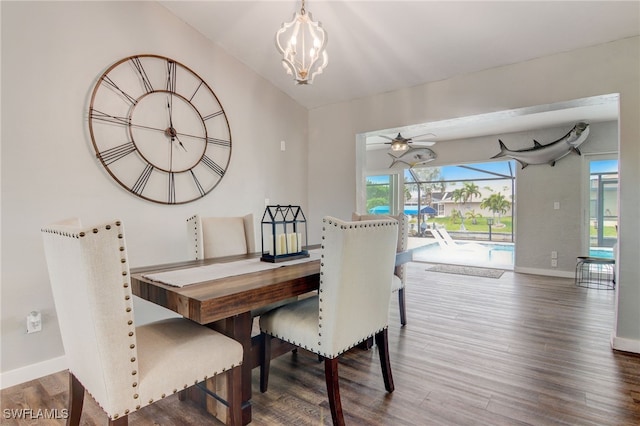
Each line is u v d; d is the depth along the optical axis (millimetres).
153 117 2867
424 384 2070
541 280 5004
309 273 1812
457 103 3379
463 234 8102
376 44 3068
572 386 2033
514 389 2006
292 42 2129
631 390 1988
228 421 1661
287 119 4188
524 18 2541
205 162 3273
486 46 2896
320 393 2008
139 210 2793
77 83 2426
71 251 1165
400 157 6855
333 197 4285
